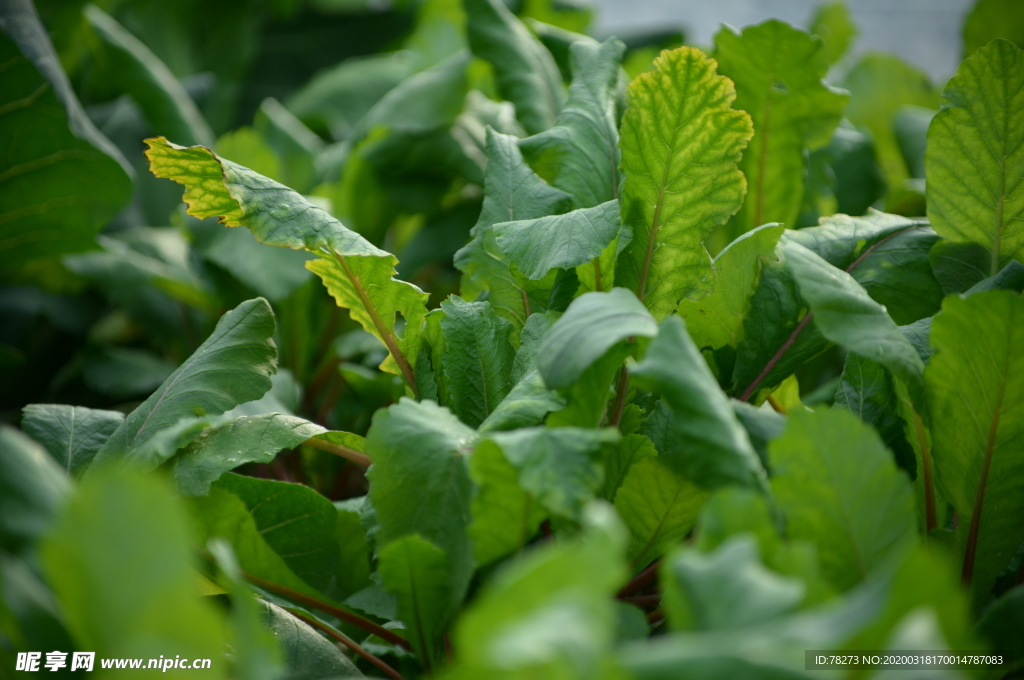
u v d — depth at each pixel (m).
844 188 2.01
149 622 1.44
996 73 1.66
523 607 1.39
